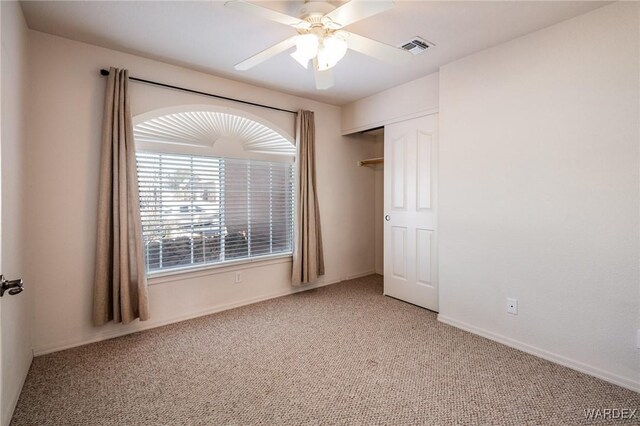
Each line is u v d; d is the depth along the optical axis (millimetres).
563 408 1701
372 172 4605
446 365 2137
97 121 2477
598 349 1990
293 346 2422
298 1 1877
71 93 2367
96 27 2191
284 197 3740
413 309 3223
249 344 2457
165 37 2328
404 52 1935
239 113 3236
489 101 2496
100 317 2404
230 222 3287
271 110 3500
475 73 2584
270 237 3615
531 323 2295
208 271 3105
